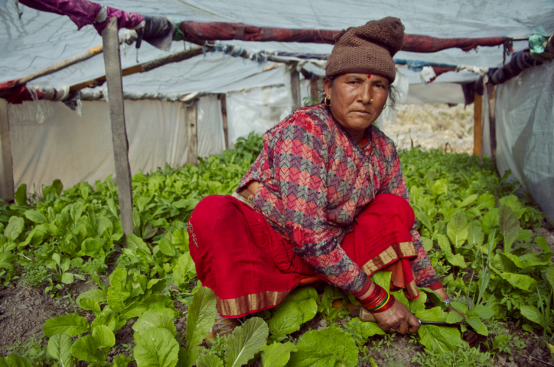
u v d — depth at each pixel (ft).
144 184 15.46
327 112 5.01
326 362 4.47
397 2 7.97
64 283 7.25
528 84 14.42
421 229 9.02
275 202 5.12
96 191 14.44
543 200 12.08
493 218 8.41
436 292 5.55
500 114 19.49
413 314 5.03
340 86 4.68
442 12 8.64
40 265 7.52
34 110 16.08
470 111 51.57
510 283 5.72
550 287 5.70
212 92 27.68
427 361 4.57
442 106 54.08
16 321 6.10
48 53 10.98
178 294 6.49
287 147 4.69
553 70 11.60
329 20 9.89
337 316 5.72
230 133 32.04
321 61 18.83
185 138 27.20
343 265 4.72
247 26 11.09
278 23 10.53
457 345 4.67
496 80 18.67
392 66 4.59
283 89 29.30
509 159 17.35
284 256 5.24
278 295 4.98
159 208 10.48
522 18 9.10
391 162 5.78
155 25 10.10
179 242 7.83
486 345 5.13
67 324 5.16
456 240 7.63
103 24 8.69
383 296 4.84
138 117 22.56
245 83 25.26
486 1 7.79
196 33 11.02
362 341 5.02
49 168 17.04
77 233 8.44
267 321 5.32
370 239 5.38
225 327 4.84
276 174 4.85
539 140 12.73
